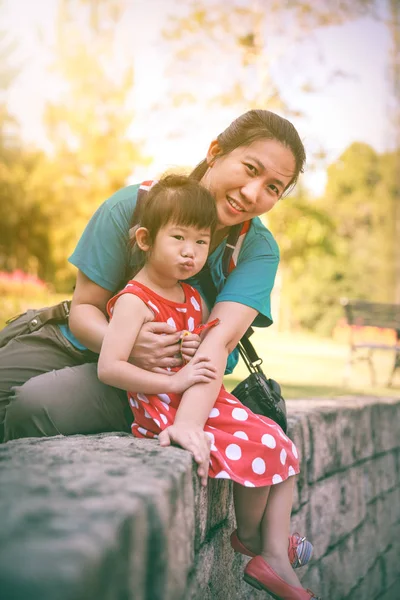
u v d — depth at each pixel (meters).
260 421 2.03
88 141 16.17
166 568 1.43
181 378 1.98
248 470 1.93
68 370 2.33
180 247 2.02
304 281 19.28
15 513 1.12
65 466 1.49
